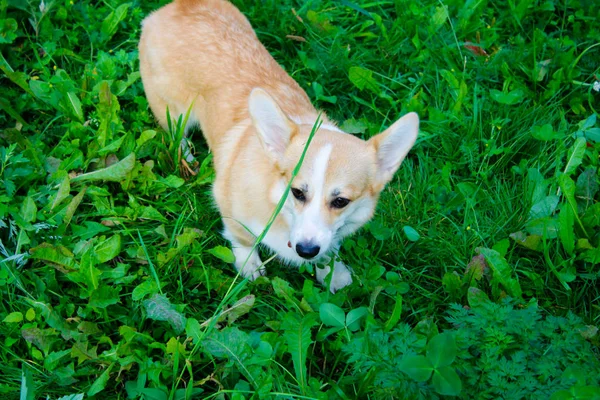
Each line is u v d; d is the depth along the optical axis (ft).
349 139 4.40
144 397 4.12
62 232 4.63
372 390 4.11
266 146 4.35
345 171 4.28
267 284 4.66
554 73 5.49
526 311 4.21
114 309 4.45
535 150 5.26
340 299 4.49
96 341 4.37
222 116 4.81
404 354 4.06
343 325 4.25
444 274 4.74
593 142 5.26
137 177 4.87
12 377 4.23
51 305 4.41
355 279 4.66
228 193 4.59
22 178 4.75
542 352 4.13
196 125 5.28
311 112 4.80
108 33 5.54
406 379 3.97
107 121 4.93
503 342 4.10
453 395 3.91
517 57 5.63
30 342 4.26
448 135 5.26
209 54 4.92
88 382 4.26
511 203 5.03
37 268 4.54
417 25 5.74
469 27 5.82
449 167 5.09
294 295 4.60
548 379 4.01
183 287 4.58
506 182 5.16
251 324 4.50
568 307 4.66
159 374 4.20
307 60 5.58
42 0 5.48
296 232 4.26
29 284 4.48
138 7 5.72
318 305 4.45
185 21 5.03
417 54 5.69
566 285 4.66
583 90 5.57
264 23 5.82
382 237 4.78
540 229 4.83
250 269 4.77
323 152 4.27
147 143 5.00
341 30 5.78
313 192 4.26
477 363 4.06
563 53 5.57
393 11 6.01
